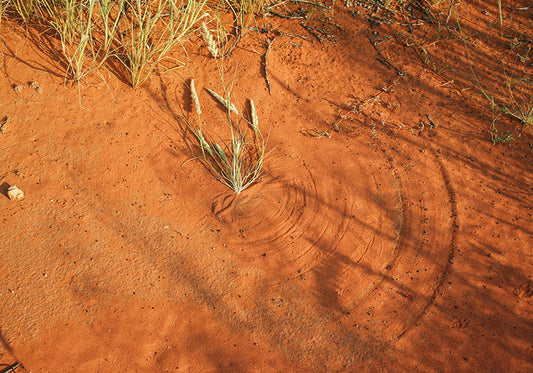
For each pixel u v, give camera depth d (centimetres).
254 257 106
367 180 115
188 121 121
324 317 102
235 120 121
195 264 105
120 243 106
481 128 124
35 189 110
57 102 119
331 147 119
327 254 107
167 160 115
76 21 124
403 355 99
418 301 104
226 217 110
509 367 99
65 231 106
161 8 122
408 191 114
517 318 103
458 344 100
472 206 113
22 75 121
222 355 98
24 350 96
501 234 110
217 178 114
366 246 108
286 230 109
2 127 115
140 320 100
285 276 105
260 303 102
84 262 104
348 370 98
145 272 104
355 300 103
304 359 98
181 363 97
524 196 115
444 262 107
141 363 97
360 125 122
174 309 101
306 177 115
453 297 104
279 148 118
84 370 95
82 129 117
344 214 111
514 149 121
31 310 99
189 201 111
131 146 116
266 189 113
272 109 124
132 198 111
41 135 116
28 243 105
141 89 123
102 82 123
